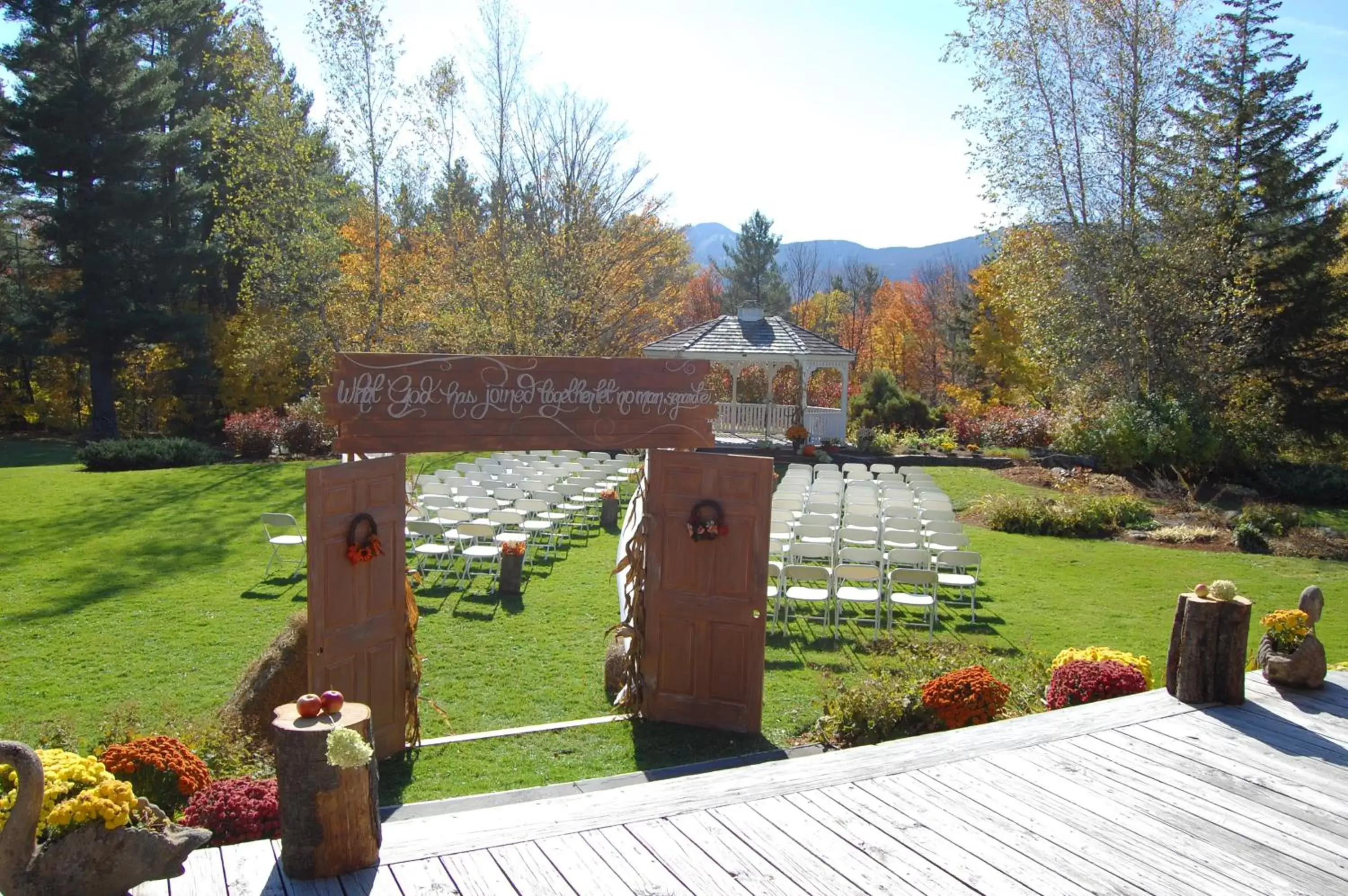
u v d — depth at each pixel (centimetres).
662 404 702
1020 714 625
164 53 3256
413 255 2542
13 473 2005
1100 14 2230
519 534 1295
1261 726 486
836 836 356
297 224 2445
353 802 320
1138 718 498
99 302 2808
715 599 707
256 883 316
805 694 798
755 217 4944
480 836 353
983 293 3684
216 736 550
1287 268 2677
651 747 679
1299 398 2692
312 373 2644
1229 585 521
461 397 642
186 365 3067
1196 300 2275
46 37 2628
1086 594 1175
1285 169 2734
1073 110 2294
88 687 779
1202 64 2852
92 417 3058
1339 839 360
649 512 722
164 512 1570
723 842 350
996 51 2288
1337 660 912
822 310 5297
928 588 1179
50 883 275
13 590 1077
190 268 2967
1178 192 2300
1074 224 2328
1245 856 345
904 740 468
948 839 354
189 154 2944
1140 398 2272
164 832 296
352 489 602
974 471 2209
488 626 988
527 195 2695
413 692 669
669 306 3095
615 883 317
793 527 1236
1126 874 330
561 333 2491
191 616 994
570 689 813
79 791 296
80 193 2770
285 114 2416
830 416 2483
